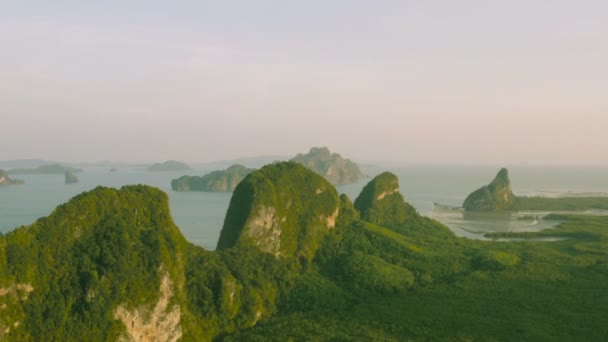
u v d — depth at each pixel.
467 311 91.31
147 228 84.25
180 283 82.69
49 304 67.00
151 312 75.12
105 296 70.81
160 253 78.94
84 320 68.62
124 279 73.50
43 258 69.44
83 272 71.94
